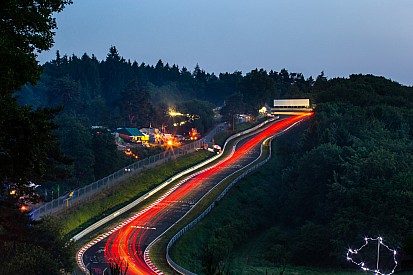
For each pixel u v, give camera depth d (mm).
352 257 67938
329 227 75875
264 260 74250
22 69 25688
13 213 36094
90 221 79000
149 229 76625
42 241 43938
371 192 75500
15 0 25891
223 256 66250
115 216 84312
